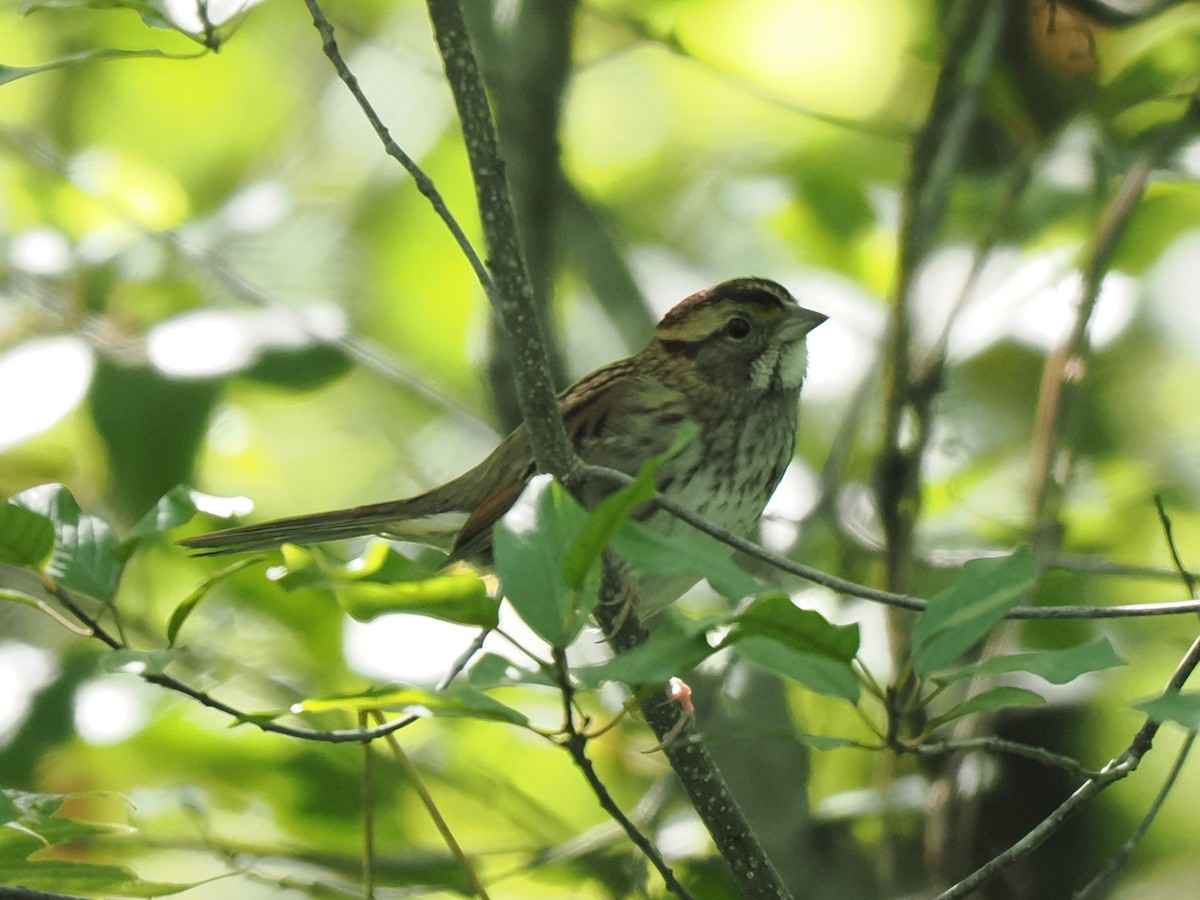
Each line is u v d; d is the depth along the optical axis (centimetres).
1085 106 1100
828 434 1307
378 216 1452
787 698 1046
